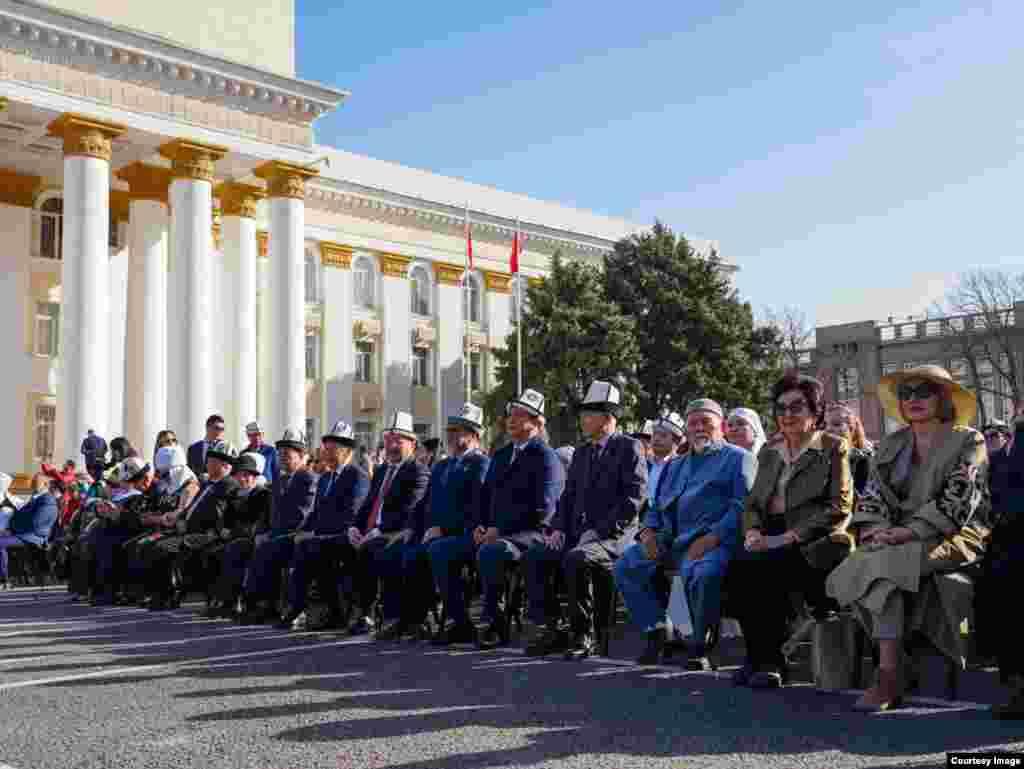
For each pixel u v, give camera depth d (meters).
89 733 5.12
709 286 40.34
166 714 5.57
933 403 5.95
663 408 39.00
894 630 5.56
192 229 27.94
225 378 30.83
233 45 30.28
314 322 38.19
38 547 17.30
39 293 29.92
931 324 59.84
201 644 8.71
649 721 5.21
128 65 27.06
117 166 30.59
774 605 6.39
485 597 8.41
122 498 13.57
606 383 8.34
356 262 40.25
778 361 42.72
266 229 36.44
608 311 37.94
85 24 25.89
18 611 12.20
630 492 7.93
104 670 7.18
